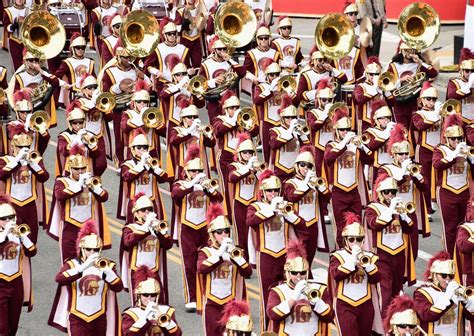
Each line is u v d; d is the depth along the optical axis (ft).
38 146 177.68
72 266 128.57
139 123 182.80
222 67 206.49
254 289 155.84
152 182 160.56
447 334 126.82
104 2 255.91
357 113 199.21
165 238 140.36
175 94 199.72
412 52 203.82
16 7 256.11
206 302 132.36
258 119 198.39
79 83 203.62
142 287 119.55
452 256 163.02
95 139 171.63
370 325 131.23
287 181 151.64
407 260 145.28
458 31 312.09
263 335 112.27
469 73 197.06
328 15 204.03
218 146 179.22
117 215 163.94
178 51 214.07
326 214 176.76
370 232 145.38
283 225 141.49
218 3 267.18
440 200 162.30
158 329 119.75
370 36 221.46
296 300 122.31
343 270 129.18
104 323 129.29
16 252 135.64
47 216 166.40
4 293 135.13
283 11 339.57
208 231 132.77
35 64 207.62
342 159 162.50
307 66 205.98
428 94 181.16
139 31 212.23
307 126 183.62
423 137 181.27
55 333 143.54
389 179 142.51
